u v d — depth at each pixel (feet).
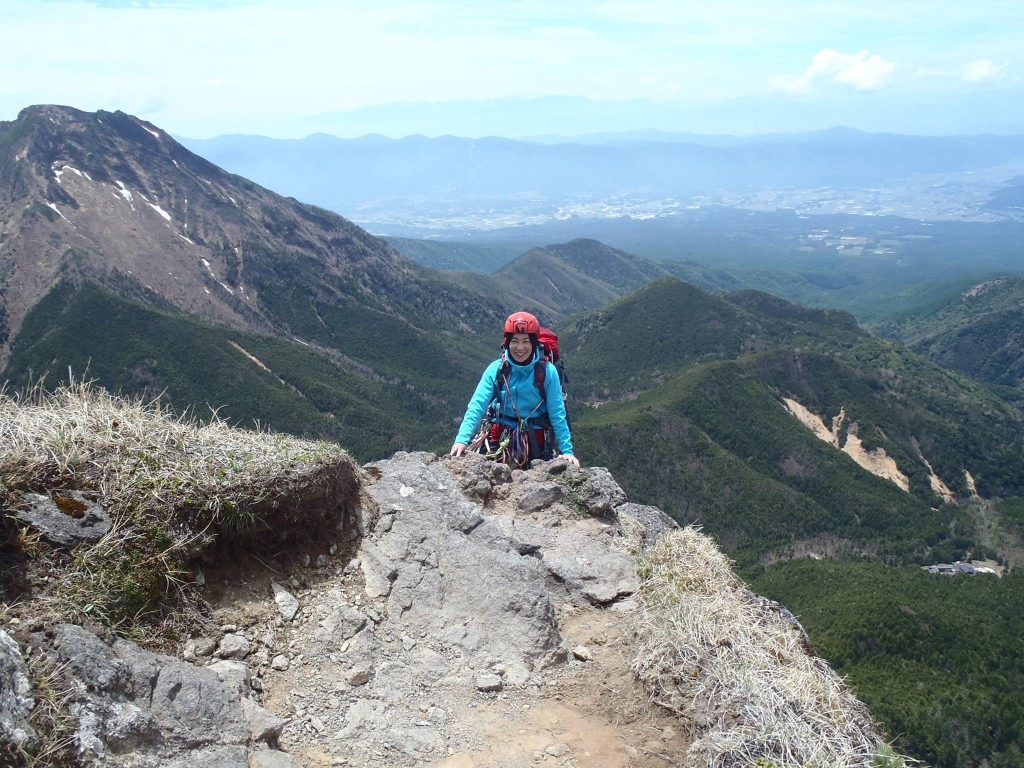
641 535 20.74
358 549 16.69
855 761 12.14
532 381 21.44
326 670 13.74
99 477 12.93
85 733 9.53
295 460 15.64
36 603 11.07
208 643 12.94
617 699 14.07
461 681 14.24
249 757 10.90
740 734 12.19
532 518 19.84
